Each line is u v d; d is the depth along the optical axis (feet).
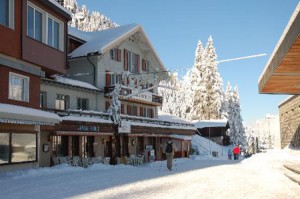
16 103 71.97
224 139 259.80
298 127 126.11
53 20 83.25
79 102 118.73
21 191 43.01
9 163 69.72
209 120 254.68
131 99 138.31
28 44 73.20
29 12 74.74
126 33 139.54
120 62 142.51
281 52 39.60
